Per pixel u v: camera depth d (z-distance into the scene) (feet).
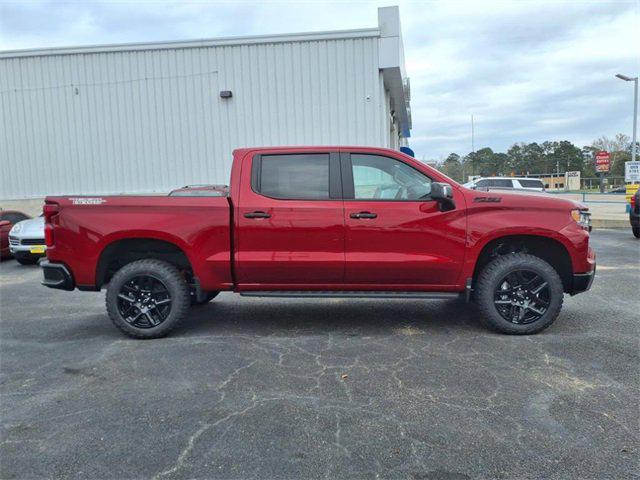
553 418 10.57
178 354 14.98
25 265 35.99
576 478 8.48
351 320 18.65
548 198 16.35
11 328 18.38
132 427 10.46
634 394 11.69
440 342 15.74
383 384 12.48
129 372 13.58
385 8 49.19
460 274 16.11
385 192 16.43
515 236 16.29
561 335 16.25
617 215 65.21
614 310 19.43
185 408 11.32
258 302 21.95
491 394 11.79
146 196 16.55
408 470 8.79
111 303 16.39
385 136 54.13
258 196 16.30
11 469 8.97
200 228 16.21
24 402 11.79
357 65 49.85
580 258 16.07
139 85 52.54
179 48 51.75
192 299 19.70
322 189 16.31
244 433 10.14
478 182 64.95
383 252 16.02
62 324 18.95
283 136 51.16
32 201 54.49
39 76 53.42
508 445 9.53
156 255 17.56
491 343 15.55
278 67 50.75
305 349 15.28
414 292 16.61
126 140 53.16
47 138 53.98
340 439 9.85
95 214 16.31
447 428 10.21
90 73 52.90
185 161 52.65
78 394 12.20
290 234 16.07
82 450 9.59
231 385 12.57
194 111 52.19
